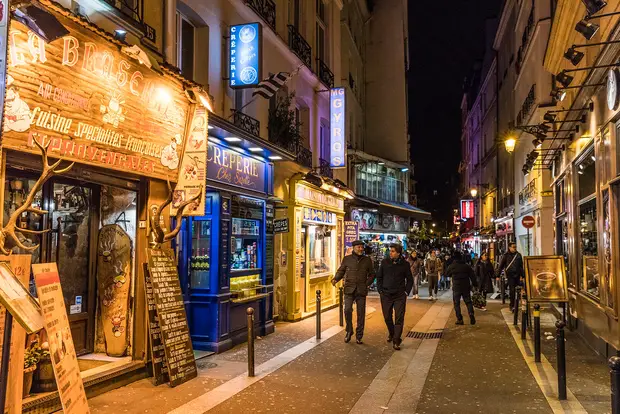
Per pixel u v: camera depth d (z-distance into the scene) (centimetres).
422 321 1341
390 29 3234
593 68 789
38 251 662
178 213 743
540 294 1047
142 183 746
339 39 2048
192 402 636
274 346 997
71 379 423
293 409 616
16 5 468
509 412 604
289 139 1400
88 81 588
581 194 1130
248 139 963
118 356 747
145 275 736
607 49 778
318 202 1579
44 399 557
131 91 667
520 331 1181
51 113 541
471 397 664
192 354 761
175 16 927
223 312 955
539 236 1925
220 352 930
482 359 886
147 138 712
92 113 600
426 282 2889
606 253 857
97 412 595
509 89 2789
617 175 794
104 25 730
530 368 819
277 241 1349
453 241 6494
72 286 729
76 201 736
